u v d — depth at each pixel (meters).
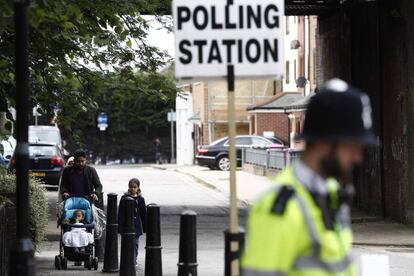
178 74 15.01
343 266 8.33
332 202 8.32
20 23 14.58
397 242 39.19
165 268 32.00
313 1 53.53
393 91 46.53
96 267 31.14
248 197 65.50
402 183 45.66
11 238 30.30
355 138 8.16
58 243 39.97
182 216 22.84
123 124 166.75
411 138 44.47
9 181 31.05
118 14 28.97
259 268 7.97
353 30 53.31
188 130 152.12
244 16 15.01
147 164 154.75
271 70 14.99
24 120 14.62
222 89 138.50
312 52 102.69
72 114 31.98
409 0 43.94
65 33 26.14
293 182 8.27
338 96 8.22
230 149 14.73
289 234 7.99
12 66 26.25
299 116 99.38
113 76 33.06
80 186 32.97
